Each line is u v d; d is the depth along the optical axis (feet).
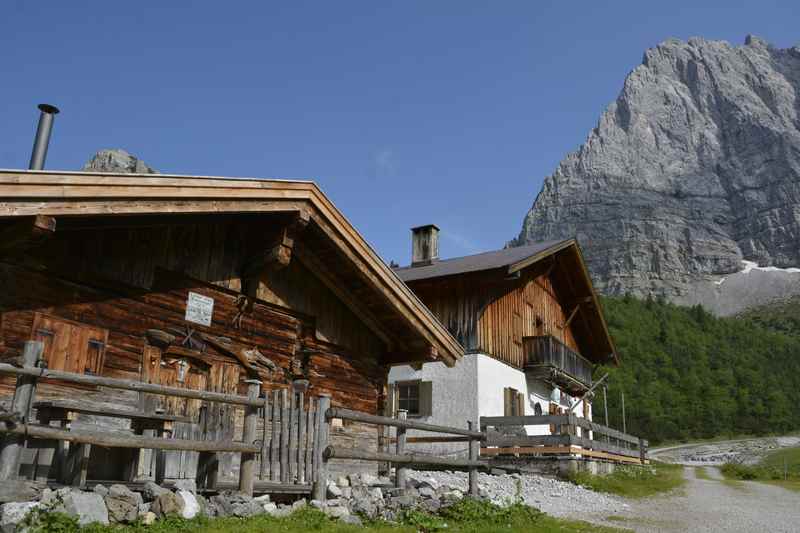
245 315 32.35
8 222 20.81
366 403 38.45
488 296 73.61
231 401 21.72
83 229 25.61
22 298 23.73
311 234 31.94
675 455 186.39
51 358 24.26
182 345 29.19
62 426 20.02
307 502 24.03
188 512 19.11
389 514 26.12
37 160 27.78
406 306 35.35
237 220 30.35
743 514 43.04
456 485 46.73
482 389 71.00
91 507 16.97
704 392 271.28
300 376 34.53
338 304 37.58
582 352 109.09
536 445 60.85
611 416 234.99
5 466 16.22
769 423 250.98
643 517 38.96
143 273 27.94
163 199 23.35
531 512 31.83
